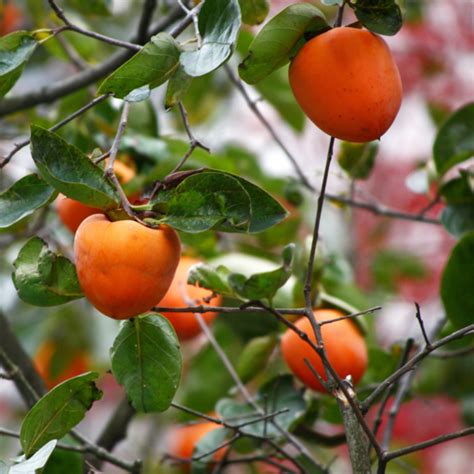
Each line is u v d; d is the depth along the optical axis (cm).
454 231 230
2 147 257
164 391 199
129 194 226
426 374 250
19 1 264
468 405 247
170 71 195
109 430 235
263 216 194
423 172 235
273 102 253
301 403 224
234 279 199
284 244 249
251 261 234
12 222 194
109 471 253
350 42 196
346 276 236
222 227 193
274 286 199
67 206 216
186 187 192
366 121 196
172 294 220
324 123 197
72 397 199
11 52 203
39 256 198
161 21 230
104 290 191
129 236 191
